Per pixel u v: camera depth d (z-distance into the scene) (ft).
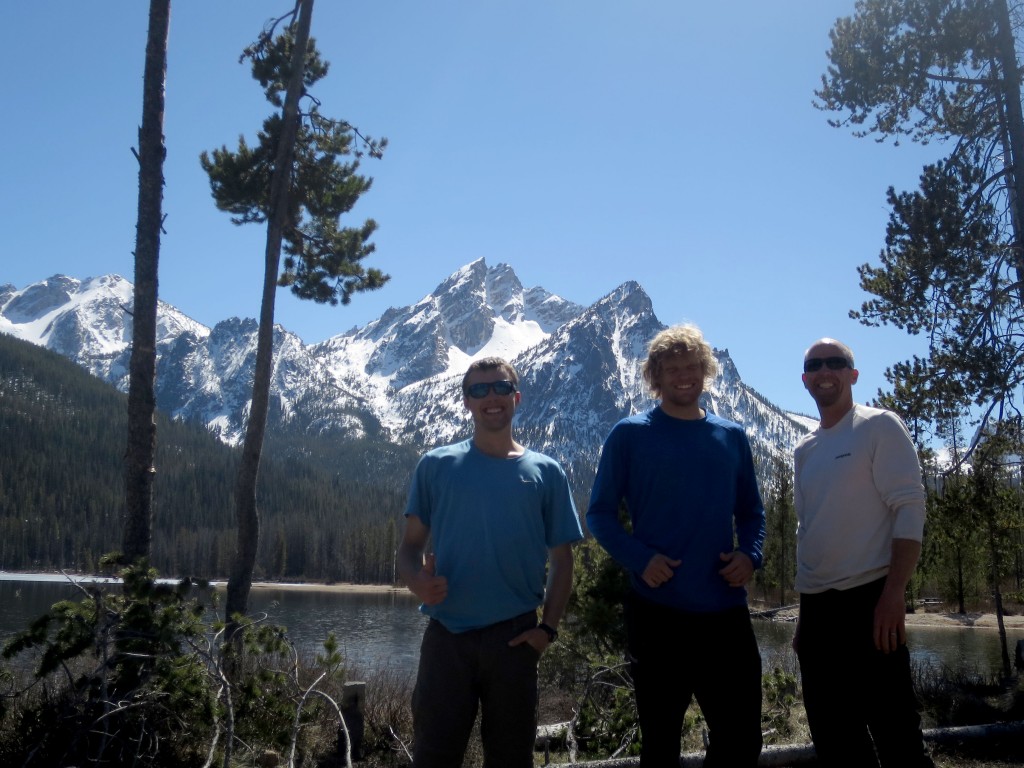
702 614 11.12
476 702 11.23
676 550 11.30
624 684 22.04
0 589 130.31
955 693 26.99
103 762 15.94
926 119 36.32
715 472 11.51
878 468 12.23
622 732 20.93
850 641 12.24
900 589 11.69
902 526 11.85
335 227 36.58
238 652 19.36
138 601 16.52
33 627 16.34
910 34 35.14
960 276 32.37
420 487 11.96
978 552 41.14
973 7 33.96
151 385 23.26
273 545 305.32
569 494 11.89
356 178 35.91
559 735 22.16
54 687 18.26
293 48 34.32
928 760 11.85
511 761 10.98
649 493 11.59
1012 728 19.15
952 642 88.07
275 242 32.96
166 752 16.66
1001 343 33.09
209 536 287.28
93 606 16.84
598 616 23.57
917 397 33.06
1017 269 33.60
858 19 36.45
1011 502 33.06
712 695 11.13
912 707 11.87
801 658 12.89
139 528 22.57
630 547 11.20
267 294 32.65
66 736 16.37
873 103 36.19
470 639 11.10
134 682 16.48
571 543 11.79
